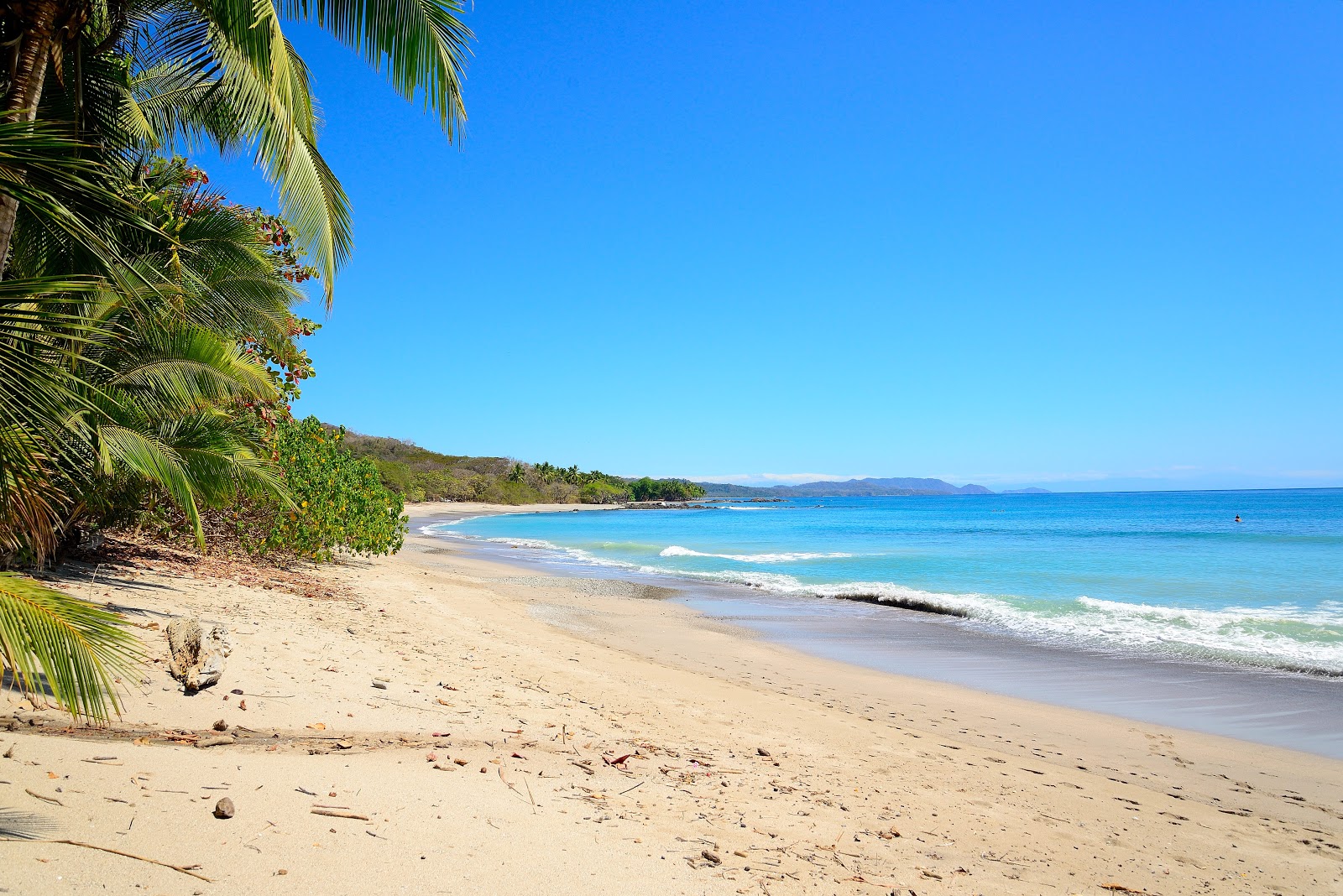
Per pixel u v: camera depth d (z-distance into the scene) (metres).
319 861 3.09
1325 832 5.33
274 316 9.62
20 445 3.30
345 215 7.77
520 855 3.49
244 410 11.38
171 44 6.72
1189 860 4.71
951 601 16.47
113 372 7.48
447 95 7.01
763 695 8.48
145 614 7.25
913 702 8.77
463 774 4.50
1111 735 7.70
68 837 2.88
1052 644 12.30
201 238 8.55
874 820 4.80
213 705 5.03
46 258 5.41
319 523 13.63
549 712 6.45
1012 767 6.45
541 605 15.16
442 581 17.34
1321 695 9.27
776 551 31.72
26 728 4.06
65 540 8.66
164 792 3.47
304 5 6.57
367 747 4.75
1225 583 19.98
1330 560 25.72
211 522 13.07
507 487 117.50
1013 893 3.96
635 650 10.96
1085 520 63.97
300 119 6.91
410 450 117.06
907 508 125.75
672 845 3.95
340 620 9.48
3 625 2.79
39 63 4.53
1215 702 8.96
